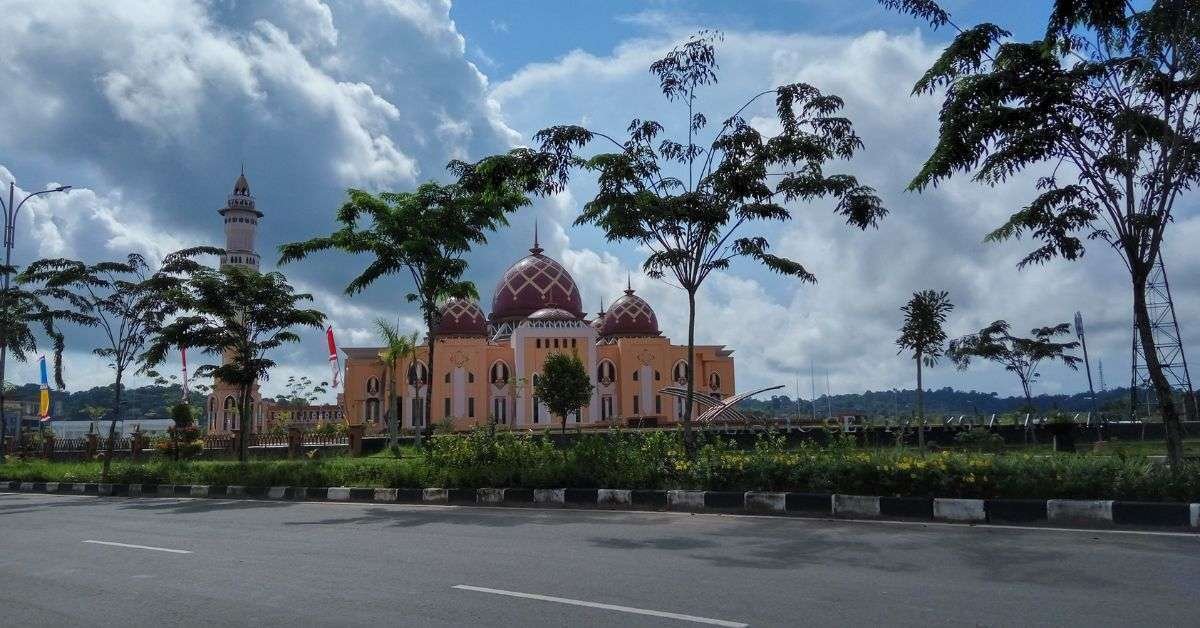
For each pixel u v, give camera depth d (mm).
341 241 20234
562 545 9523
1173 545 8445
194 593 7309
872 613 5863
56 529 12852
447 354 61375
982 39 11648
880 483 11867
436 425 44188
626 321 70062
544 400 45094
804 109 15188
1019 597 6270
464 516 13195
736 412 45469
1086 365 47625
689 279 15836
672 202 15164
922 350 23156
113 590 7586
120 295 24484
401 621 5996
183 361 51656
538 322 61719
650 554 8711
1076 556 7953
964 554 8250
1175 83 11492
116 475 23062
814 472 12523
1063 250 13266
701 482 13539
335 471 18812
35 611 6812
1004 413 39219
